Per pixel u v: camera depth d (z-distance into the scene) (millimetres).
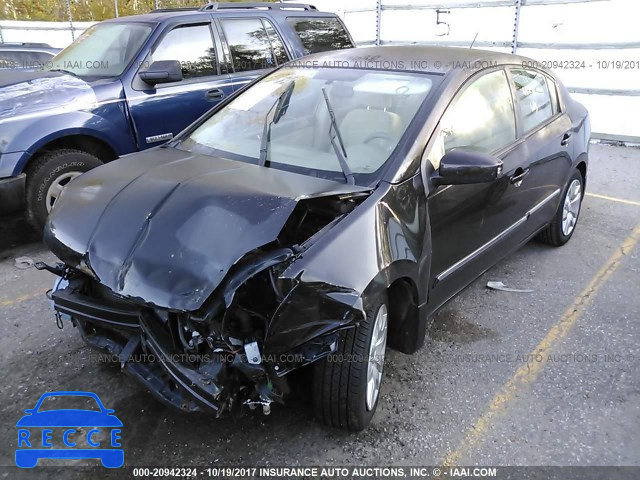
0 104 4684
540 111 4336
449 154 2967
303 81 3686
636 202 6230
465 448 2693
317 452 2654
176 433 2762
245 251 2287
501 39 10258
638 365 3338
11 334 3607
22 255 4871
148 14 6324
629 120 8727
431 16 11016
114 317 2518
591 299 4109
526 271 4543
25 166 4750
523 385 3146
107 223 2566
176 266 2305
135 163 3152
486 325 3750
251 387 2420
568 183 4773
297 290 2266
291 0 13000
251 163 3174
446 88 3281
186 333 2375
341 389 2559
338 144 3105
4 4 17859
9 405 2943
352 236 2502
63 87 5039
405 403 2986
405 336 3018
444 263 3203
